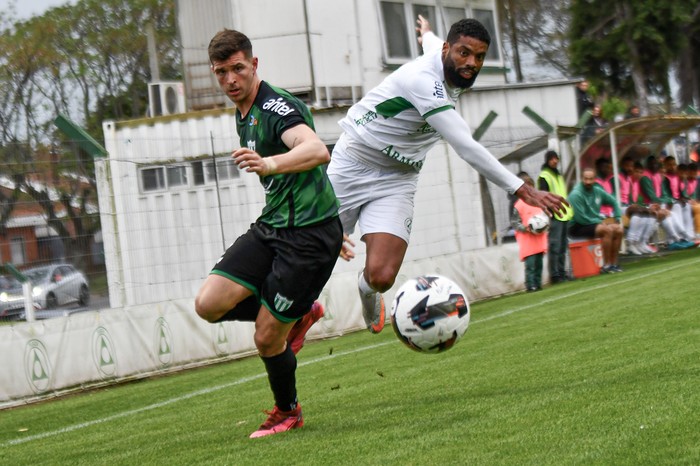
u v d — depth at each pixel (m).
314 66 36.88
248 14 37.03
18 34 64.25
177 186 25.06
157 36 66.75
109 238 22.89
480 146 11.37
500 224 32.06
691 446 7.84
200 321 23.12
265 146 10.38
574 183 35.59
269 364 10.83
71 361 20.53
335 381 15.70
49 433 14.43
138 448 11.35
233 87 10.34
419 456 8.69
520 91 38.38
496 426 9.66
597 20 56.97
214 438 11.32
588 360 13.74
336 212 10.69
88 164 22.88
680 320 16.80
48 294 21.28
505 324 21.06
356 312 26.39
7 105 63.66
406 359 17.50
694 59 60.78
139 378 21.67
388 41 39.66
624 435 8.51
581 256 33.25
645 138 40.41
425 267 28.09
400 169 13.17
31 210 21.48
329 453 9.34
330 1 37.72
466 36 11.54
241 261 10.52
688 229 40.03
